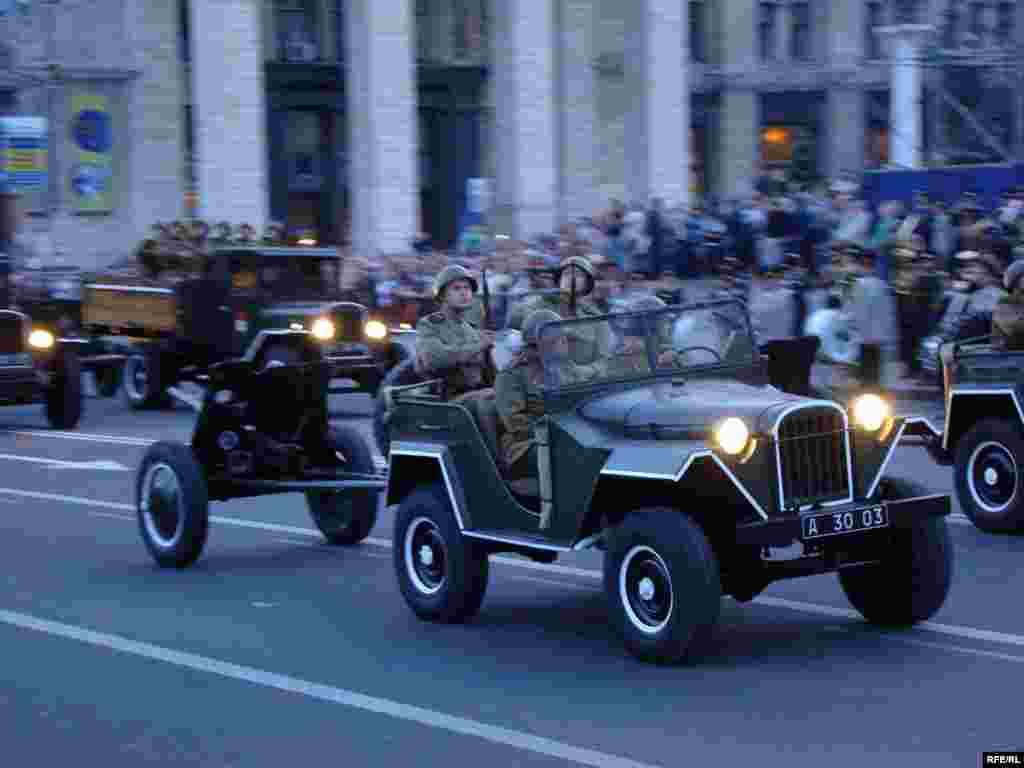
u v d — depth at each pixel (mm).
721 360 9391
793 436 8273
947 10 52625
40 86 41094
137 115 43219
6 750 7281
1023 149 37656
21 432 21656
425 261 29719
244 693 8141
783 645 8820
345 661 8781
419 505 9711
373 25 40500
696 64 55906
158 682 8398
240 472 12125
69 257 42156
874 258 20484
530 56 44969
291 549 12453
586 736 7203
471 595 9508
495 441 9469
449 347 10125
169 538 11648
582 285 10289
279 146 47938
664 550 8141
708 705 7652
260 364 12133
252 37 38750
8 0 41594
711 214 36531
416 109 49969
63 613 10195
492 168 50750
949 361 12734
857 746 6957
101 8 42844
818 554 8883
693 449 8109
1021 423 12172
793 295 21516
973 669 8234
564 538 8820
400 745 7168
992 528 12312
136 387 24125
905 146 37969
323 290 23359
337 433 12531
